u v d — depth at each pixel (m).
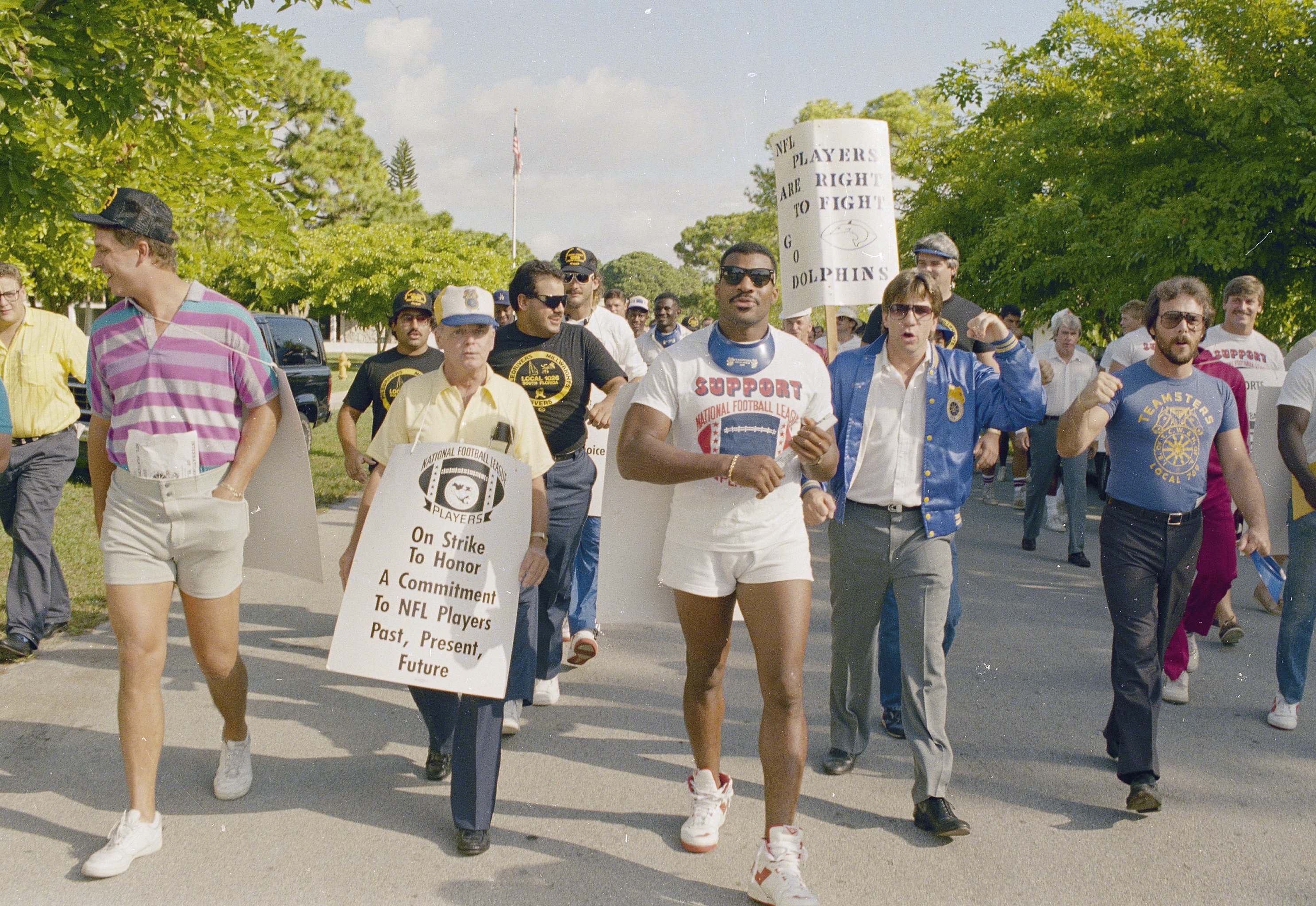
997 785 4.13
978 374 3.84
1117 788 4.11
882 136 4.59
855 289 4.57
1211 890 3.33
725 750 4.46
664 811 3.85
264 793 3.92
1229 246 11.59
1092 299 13.59
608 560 3.67
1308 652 4.74
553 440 4.68
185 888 3.23
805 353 3.42
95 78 5.23
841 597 3.94
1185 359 4.05
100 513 3.69
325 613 6.57
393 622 3.53
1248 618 6.91
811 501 3.47
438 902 3.18
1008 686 5.32
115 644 5.59
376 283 36.47
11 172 5.34
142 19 5.38
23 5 5.04
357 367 43.97
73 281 13.79
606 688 5.25
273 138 6.76
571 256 6.18
